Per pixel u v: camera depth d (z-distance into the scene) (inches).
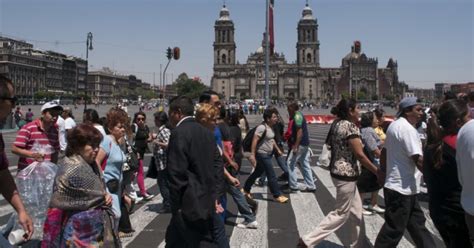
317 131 1545.3
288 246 306.8
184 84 7465.6
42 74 6407.5
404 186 247.0
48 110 319.6
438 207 209.5
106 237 200.4
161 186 406.0
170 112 245.6
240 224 358.3
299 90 7539.4
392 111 3403.1
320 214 399.9
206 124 249.3
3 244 166.1
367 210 411.2
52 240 207.0
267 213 402.0
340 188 276.1
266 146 431.5
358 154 267.6
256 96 7716.5
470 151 179.0
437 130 211.5
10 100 167.2
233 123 435.2
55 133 328.5
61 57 7130.9
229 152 345.4
